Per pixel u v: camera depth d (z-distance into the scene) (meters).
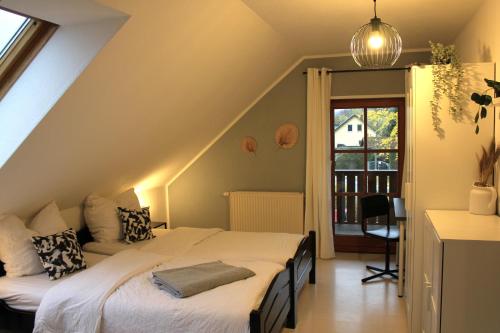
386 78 4.84
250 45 3.65
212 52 3.23
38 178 2.97
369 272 4.49
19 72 2.50
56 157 2.89
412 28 3.79
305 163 5.16
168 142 4.25
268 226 5.23
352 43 2.78
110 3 2.05
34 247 3.01
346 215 5.25
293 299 3.19
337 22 3.53
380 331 3.17
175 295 2.46
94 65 2.37
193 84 3.47
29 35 2.35
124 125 3.21
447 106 2.76
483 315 2.11
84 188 3.74
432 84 2.78
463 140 2.76
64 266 2.94
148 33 2.46
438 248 2.19
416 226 2.87
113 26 2.25
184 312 2.31
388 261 4.29
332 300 3.75
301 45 4.42
